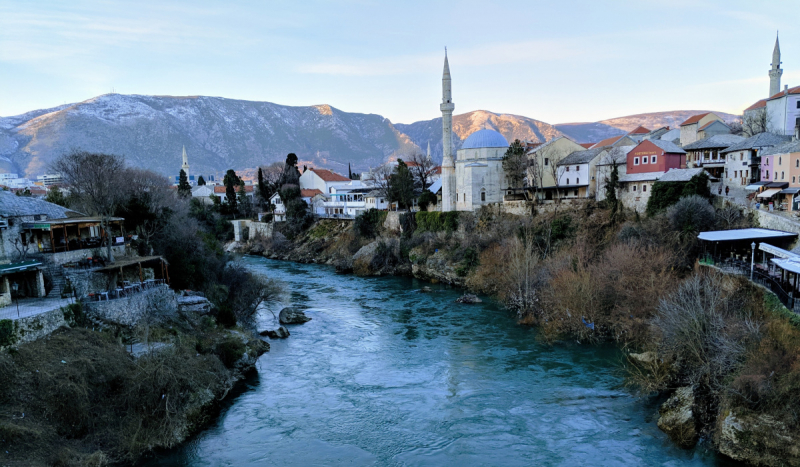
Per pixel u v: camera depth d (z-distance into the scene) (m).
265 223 138.50
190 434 35.91
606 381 43.53
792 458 29.83
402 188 113.25
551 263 67.62
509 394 41.94
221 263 66.88
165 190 85.19
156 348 40.06
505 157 98.69
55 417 31.59
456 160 104.69
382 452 33.81
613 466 31.55
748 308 43.97
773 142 71.50
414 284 89.50
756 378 33.03
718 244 54.72
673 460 32.03
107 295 43.59
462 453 33.47
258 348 52.22
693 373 38.41
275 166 177.62
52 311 37.59
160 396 35.75
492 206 96.81
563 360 48.81
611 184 77.94
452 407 40.00
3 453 27.83
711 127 105.75
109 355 36.94
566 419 37.44
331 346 55.56
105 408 34.03
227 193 164.00
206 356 43.44
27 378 32.19
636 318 50.34
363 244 112.56
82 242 50.50
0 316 36.22
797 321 38.50
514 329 59.25
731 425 32.09
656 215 68.94
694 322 39.53
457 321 63.62
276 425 37.62
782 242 52.62
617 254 58.88
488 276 77.62
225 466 32.22
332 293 83.50
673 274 55.03
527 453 33.22
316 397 42.31
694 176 68.31
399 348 54.25
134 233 59.50
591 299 54.59
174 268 58.34
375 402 41.22
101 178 54.81
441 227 99.88
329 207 143.50
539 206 87.75
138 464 32.12
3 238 43.84
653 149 77.94
